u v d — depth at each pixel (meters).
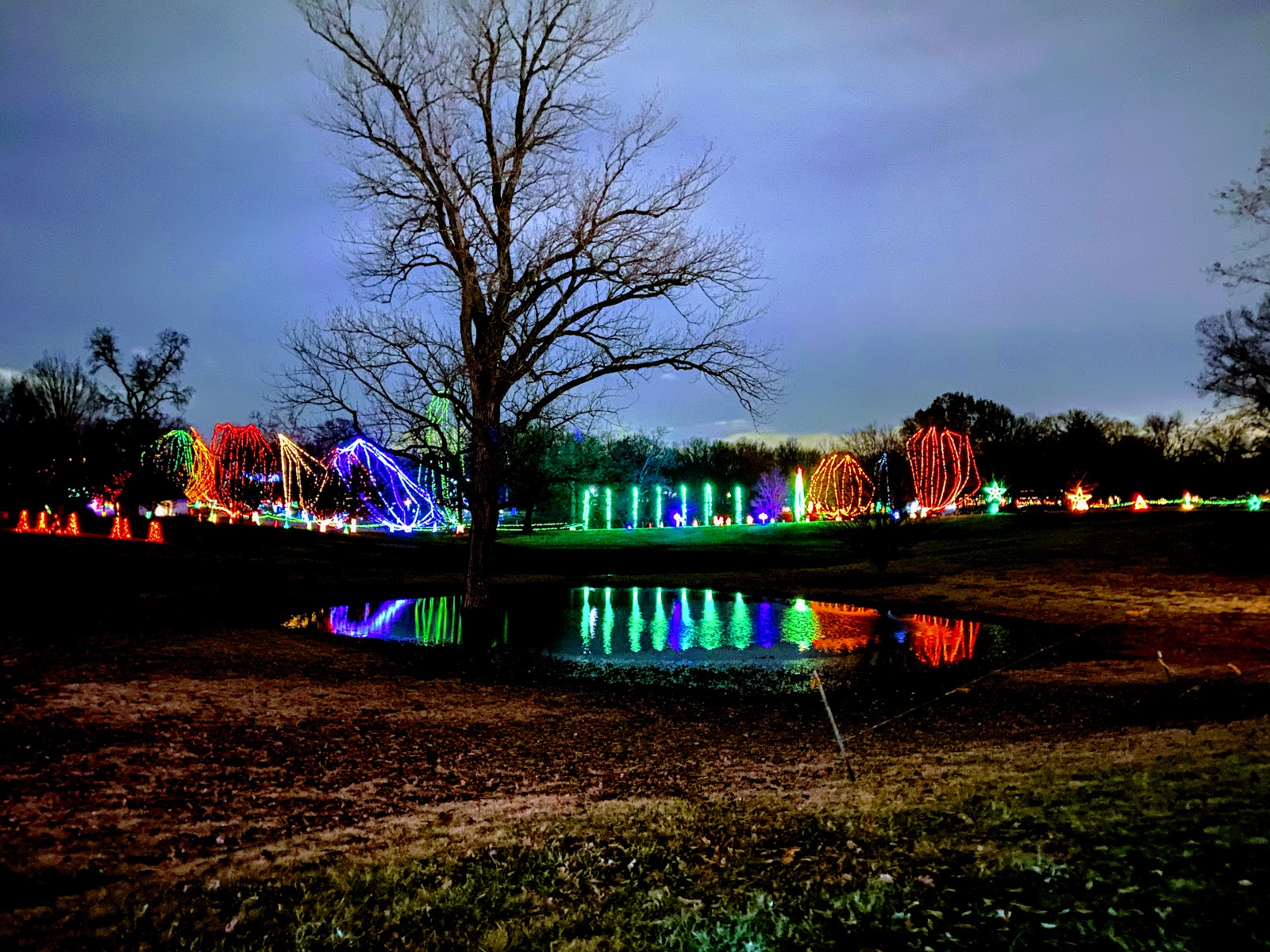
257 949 4.73
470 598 24.42
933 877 5.14
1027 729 10.95
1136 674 15.04
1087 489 74.69
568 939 4.74
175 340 47.41
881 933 4.45
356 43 21.56
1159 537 40.25
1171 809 5.79
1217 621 21.66
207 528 45.62
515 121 23.47
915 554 44.28
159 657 14.97
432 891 5.51
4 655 13.78
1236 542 36.06
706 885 5.41
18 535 33.59
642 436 72.94
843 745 10.21
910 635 21.27
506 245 22.80
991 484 77.06
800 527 60.09
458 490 26.08
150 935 4.90
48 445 46.56
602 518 73.94
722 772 9.32
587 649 19.20
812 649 19.36
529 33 22.62
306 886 5.64
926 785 7.75
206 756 9.20
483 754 10.09
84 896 5.44
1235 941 3.89
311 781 8.59
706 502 78.75
